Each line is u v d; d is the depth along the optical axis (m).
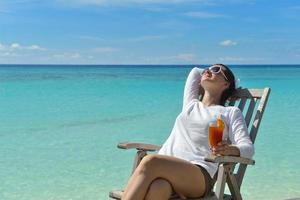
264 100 4.64
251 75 58.91
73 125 13.44
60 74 63.25
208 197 4.11
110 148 9.86
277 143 10.30
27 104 19.75
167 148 4.40
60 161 8.63
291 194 6.36
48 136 11.50
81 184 7.02
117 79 44.91
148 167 3.88
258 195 6.34
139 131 12.29
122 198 3.86
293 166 8.06
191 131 4.34
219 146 3.91
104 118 14.98
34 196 6.41
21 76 53.88
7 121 14.38
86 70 90.31
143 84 35.19
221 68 4.58
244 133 4.25
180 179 3.96
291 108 17.56
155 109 17.69
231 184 4.09
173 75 58.50
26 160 8.75
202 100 4.72
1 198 6.32
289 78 49.47
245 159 4.00
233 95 4.88
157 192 3.81
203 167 4.14
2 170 7.97
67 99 22.09
